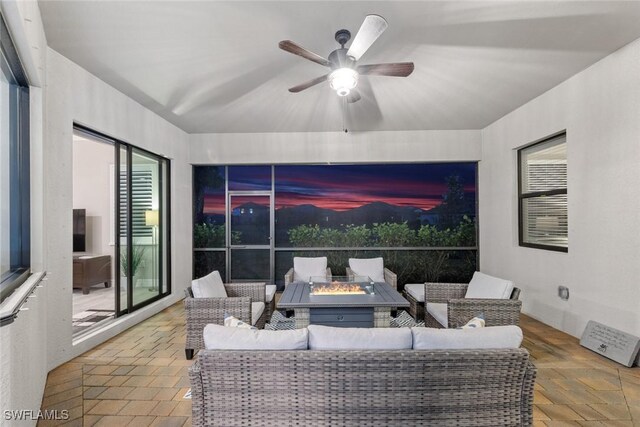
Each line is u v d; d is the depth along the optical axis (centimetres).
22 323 160
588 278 306
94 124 308
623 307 272
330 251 534
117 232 355
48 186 256
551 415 195
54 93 262
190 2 207
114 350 297
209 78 315
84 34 241
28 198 217
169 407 207
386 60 282
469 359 150
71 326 278
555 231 364
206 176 537
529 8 215
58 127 267
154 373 252
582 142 311
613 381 235
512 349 154
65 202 273
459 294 338
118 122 343
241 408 152
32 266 218
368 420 151
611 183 282
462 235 527
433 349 154
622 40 258
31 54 188
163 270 455
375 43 254
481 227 509
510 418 154
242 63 286
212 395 152
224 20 225
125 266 375
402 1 206
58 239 266
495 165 464
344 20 225
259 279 535
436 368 150
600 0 208
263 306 331
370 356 148
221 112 414
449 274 526
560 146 356
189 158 513
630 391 222
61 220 269
